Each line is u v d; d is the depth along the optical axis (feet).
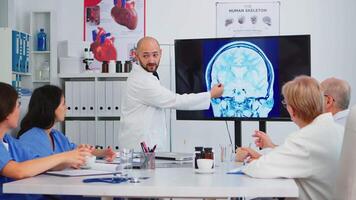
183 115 12.64
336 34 15.10
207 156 6.98
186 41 12.59
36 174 6.46
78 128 14.82
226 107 12.29
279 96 11.95
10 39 13.71
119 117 14.69
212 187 5.42
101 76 14.64
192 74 12.54
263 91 12.07
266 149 8.47
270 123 15.30
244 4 15.35
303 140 6.41
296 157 6.35
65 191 5.64
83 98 14.82
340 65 15.08
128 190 5.52
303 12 15.20
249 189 5.39
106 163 7.54
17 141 7.58
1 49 13.71
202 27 15.47
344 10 15.07
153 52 10.80
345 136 5.94
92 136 14.76
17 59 14.06
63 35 15.76
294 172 6.31
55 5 15.62
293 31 15.21
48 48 15.24
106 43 15.78
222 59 12.32
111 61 14.93
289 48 11.89
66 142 8.96
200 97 10.50
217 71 12.36
